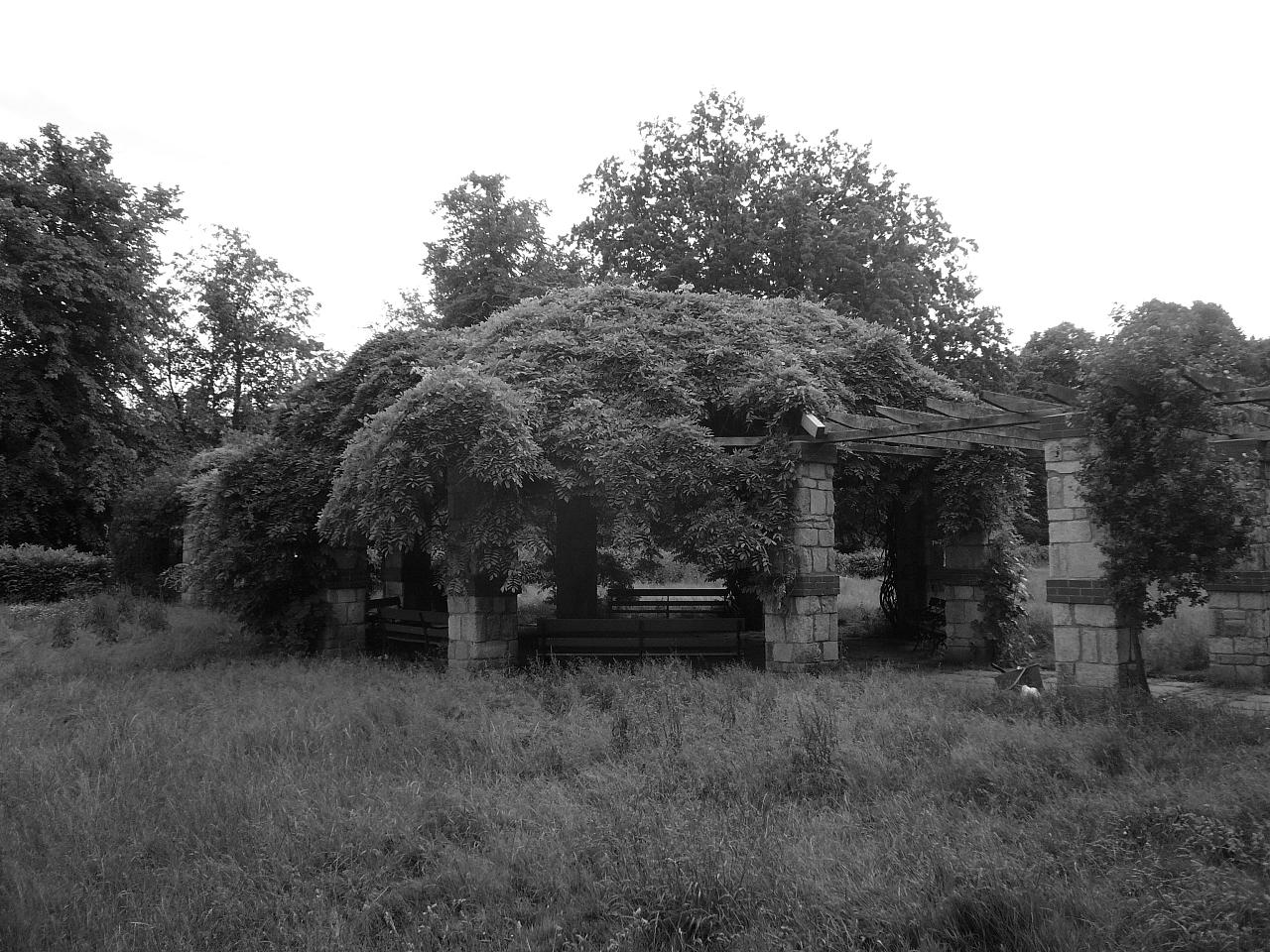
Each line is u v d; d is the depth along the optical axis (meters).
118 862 5.72
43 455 29.70
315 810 6.48
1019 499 15.86
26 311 29.39
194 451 38.19
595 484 13.43
